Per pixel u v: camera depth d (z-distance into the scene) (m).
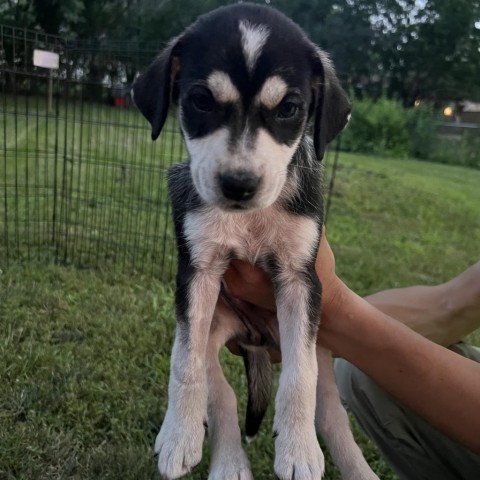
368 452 0.43
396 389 0.29
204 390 0.31
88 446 0.39
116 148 1.10
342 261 0.84
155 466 0.37
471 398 0.27
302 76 0.30
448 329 0.37
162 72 0.32
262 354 0.37
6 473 0.35
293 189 0.31
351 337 0.29
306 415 0.29
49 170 1.05
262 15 0.30
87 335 0.52
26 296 0.57
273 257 0.32
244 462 0.31
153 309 0.58
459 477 0.33
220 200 0.28
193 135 0.30
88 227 0.77
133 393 0.45
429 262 0.92
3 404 0.41
